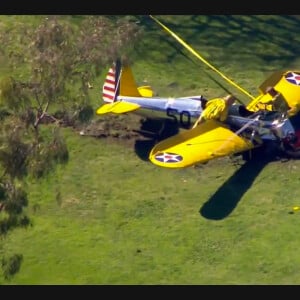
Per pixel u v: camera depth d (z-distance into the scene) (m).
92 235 120.44
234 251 117.38
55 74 110.31
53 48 110.50
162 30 161.75
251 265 115.25
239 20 165.75
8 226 105.25
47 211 124.38
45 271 114.88
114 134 137.62
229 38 161.00
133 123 139.38
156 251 117.69
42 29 110.56
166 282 112.88
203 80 150.62
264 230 120.50
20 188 105.00
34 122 107.69
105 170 131.62
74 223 122.44
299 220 122.06
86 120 115.06
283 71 146.12
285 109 134.00
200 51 157.62
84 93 114.06
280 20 166.38
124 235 120.38
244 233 120.06
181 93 147.25
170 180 129.62
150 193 127.38
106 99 137.12
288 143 132.00
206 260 116.19
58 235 120.44
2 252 117.44
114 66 129.12
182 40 159.12
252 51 158.25
